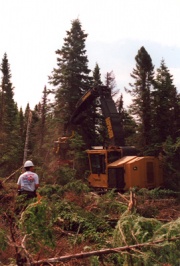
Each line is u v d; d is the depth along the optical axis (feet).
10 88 137.18
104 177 51.90
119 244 13.84
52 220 18.79
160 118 86.94
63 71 90.12
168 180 53.16
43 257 15.15
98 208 28.30
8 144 97.91
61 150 68.28
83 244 19.01
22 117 145.28
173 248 12.47
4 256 15.74
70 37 95.76
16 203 19.65
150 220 14.49
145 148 85.40
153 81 90.94
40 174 51.47
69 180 50.80
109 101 60.18
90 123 89.81
